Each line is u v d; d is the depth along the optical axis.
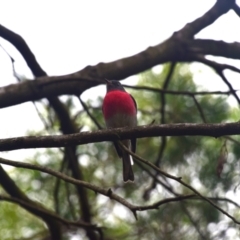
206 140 9.50
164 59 9.50
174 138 9.90
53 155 10.03
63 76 8.83
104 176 9.95
